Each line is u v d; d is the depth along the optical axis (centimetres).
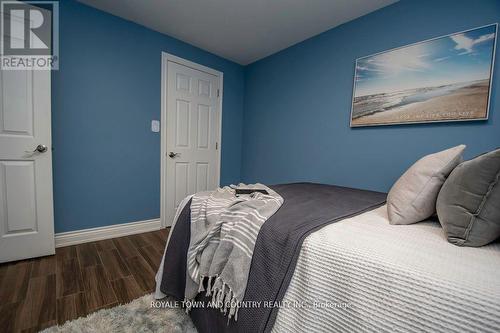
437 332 48
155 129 262
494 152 66
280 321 71
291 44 275
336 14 212
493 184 65
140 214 257
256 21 229
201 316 100
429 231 83
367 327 56
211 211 107
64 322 114
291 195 146
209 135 315
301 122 268
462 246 69
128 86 239
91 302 130
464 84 158
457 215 71
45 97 181
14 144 171
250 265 83
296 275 72
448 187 77
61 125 203
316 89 252
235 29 246
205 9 212
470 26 156
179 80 279
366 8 201
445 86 166
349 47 222
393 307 54
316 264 69
